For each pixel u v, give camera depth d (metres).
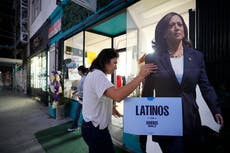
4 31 17.44
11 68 24.64
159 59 1.33
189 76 1.29
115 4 2.90
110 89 1.16
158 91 1.26
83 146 3.02
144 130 1.17
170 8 1.96
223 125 1.34
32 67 10.99
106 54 1.34
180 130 1.12
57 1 5.25
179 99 1.14
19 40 12.60
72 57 4.89
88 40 5.06
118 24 4.02
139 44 2.42
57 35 5.90
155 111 1.15
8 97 10.99
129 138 2.72
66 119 4.80
